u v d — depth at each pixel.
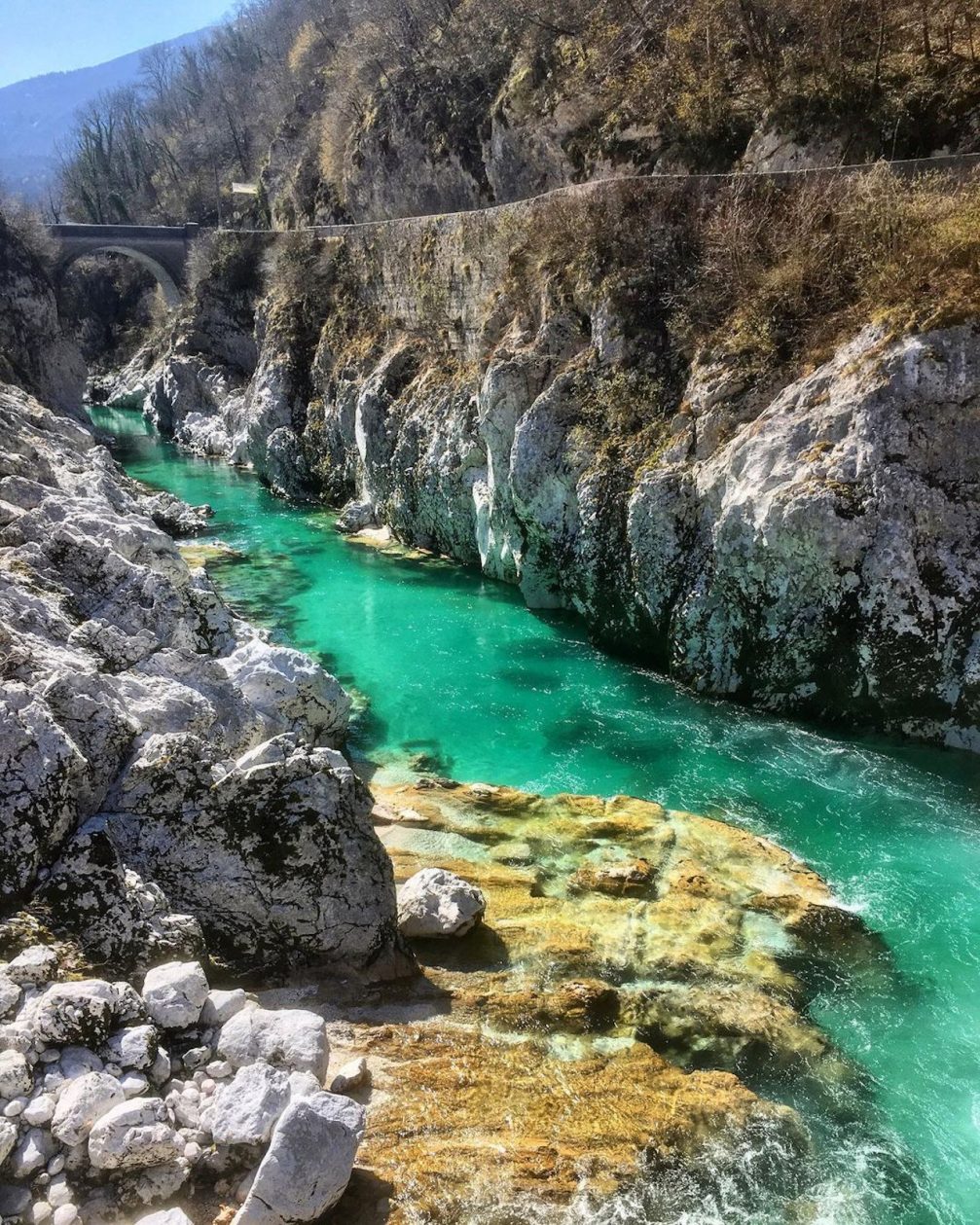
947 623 15.44
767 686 17.89
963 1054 9.76
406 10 47.00
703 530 18.94
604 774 15.74
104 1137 6.23
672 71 27.52
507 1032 9.39
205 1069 7.29
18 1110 6.39
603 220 23.14
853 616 16.25
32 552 14.34
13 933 7.70
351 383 35.50
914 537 15.55
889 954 11.23
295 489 38.66
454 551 29.11
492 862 12.94
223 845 9.49
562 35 32.34
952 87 20.86
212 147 88.44
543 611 24.30
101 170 97.31
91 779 9.48
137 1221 5.85
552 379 23.56
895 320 16.27
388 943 10.01
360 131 46.38
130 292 81.88
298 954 9.60
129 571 14.91
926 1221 7.80
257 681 14.96
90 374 77.81
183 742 9.73
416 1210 6.97
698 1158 8.16
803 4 24.11
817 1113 8.91
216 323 56.59
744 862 12.94
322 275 41.66
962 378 15.46
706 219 21.39
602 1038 9.57
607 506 20.89
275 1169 6.20
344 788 9.91
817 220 18.98
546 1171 7.62
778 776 15.42
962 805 14.41
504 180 35.00
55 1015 6.84
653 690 19.20
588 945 11.07
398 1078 8.36
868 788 14.95
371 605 24.92
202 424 51.94
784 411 17.67
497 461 24.64
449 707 18.50
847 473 16.05
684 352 20.92
